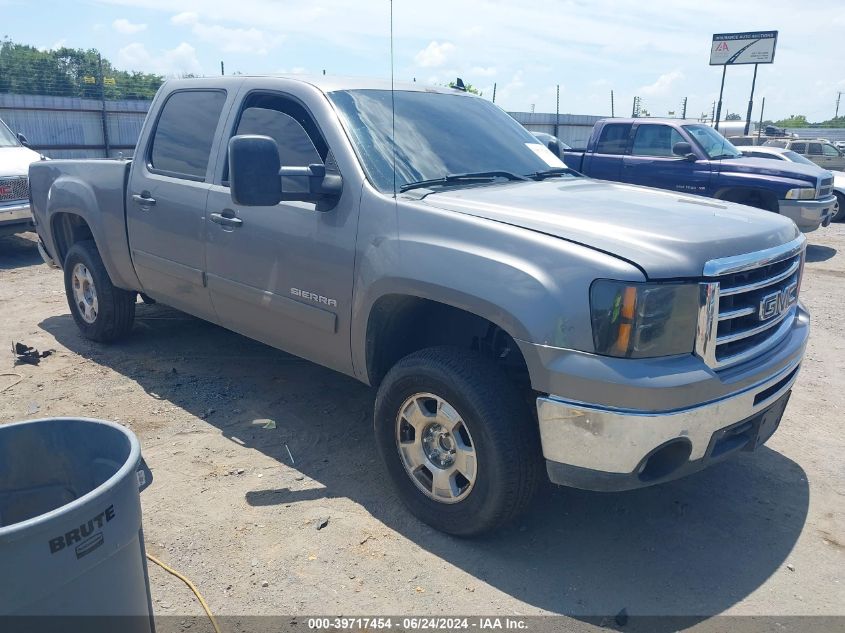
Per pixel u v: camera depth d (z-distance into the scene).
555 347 2.88
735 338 3.06
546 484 3.92
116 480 1.94
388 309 3.56
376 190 3.60
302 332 4.00
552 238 3.01
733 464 4.19
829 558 3.31
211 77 4.79
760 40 29.66
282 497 3.69
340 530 3.42
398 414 3.47
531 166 4.36
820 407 5.08
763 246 3.19
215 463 4.02
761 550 3.37
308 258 3.81
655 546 3.38
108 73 21.73
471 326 3.61
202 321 6.57
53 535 1.79
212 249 4.41
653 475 2.96
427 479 3.45
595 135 12.69
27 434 2.22
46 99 19.94
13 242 11.08
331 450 4.21
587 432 2.87
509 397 3.10
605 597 3.02
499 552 3.30
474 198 3.51
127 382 5.16
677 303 2.86
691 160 11.56
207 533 3.37
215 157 4.48
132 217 5.05
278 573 3.11
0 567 1.71
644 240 2.95
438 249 3.23
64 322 6.63
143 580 2.13
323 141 3.94
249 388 5.09
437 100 4.49
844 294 8.76
